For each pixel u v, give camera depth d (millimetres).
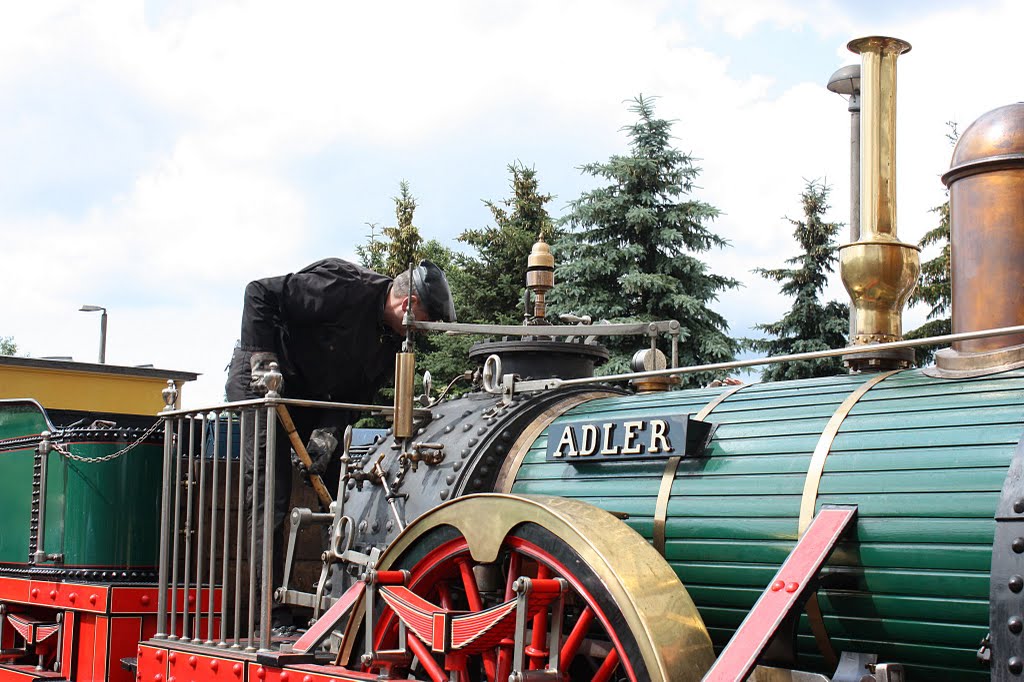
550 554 3723
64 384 8430
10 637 6605
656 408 4309
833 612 3375
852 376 3924
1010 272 3668
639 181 17391
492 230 22219
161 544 5492
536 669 3775
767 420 3828
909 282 4148
